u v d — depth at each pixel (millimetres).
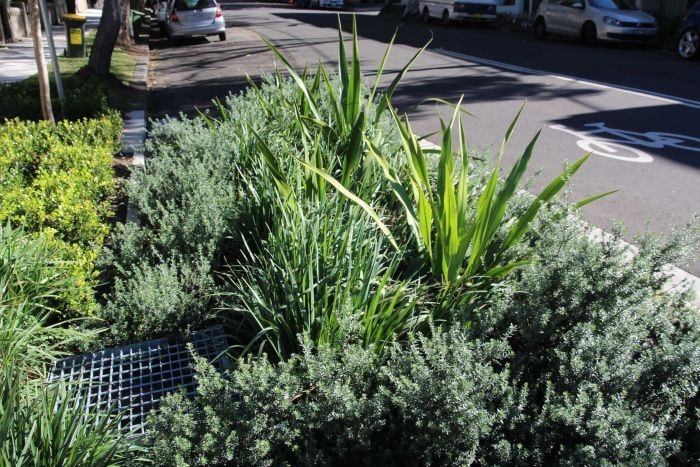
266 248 3686
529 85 12273
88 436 2479
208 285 3777
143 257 4094
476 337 2941
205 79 13773
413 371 2482
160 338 3467
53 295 3451
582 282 2949
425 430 2430
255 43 20562
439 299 3348
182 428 2434
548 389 2510
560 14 20797
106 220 5043
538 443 2418
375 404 2496
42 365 3275
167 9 21219
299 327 3174
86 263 3803
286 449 2594
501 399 2557
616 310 2840
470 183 4348
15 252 3498
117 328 3461
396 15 35375
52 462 2334
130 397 3039
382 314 3109
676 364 2576
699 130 8742
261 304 3217
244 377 2621
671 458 2490
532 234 3756
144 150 6848
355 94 5047
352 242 3537
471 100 10898
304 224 3447
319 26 27484
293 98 6164
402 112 10031
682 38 16281
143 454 2664
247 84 12852
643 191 6383
